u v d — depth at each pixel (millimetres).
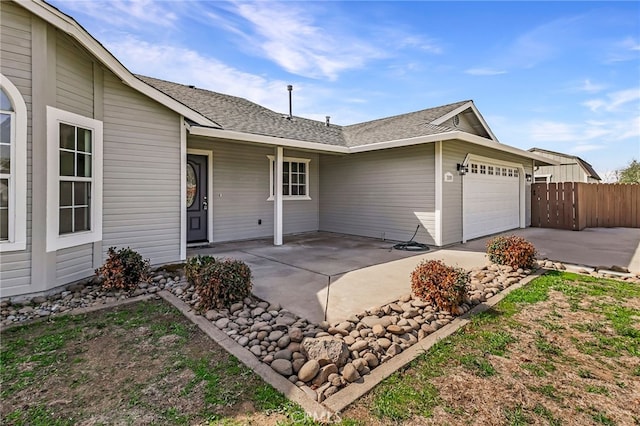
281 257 7113
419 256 7227
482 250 7934
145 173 5867
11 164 4066
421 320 3607
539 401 2363
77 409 2252
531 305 4188
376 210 9867
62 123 4574
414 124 10062
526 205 12797
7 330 3461
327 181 11422
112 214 5465
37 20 4211
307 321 3609
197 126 6746
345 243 9023
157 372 2691
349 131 12695
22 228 4141
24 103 4137
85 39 4539
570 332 3445
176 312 3977
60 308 4055
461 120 11227
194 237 8641
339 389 2465
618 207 12945
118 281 4582
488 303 4250
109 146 5410
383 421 2154
